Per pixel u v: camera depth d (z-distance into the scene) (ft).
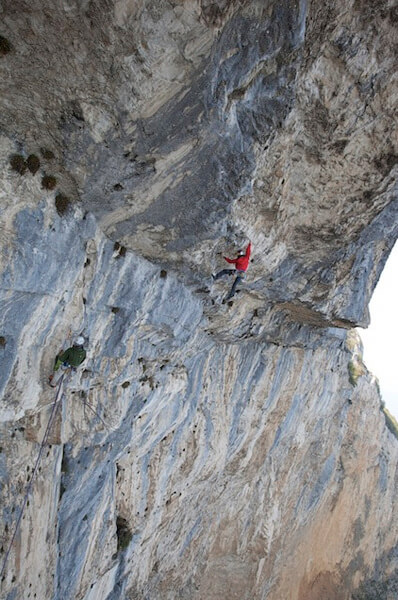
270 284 50.47
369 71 30.42
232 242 37.42
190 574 85.10
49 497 39.81
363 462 148.25
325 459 126.82
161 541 68.74
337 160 36.81
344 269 51.60
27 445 36.32
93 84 21.74
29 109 23.21
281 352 76.84
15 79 21.56
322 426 118.01
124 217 31.63
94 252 32.58
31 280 27.45
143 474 56.95
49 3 17.97
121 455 51.01
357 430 141.79
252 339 66.18
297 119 32.89
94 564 49.32
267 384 76.48
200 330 53.36
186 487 68.03
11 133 24.30
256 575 99.40
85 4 18.06
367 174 38.04
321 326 72.18
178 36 19.77
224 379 67.36
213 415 66.90
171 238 34.55
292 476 108.99
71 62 20.66
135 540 57.82
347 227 43.60
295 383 86.43
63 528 43.52
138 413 48.49
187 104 23.67
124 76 21.24
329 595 138.00
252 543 97.09
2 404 30.89
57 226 28.27
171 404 55.36
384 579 166.91
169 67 21.09
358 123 33.76
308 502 121.90
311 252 47.11
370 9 26.99
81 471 44.39
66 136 24.73
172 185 29.60
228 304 51.44
